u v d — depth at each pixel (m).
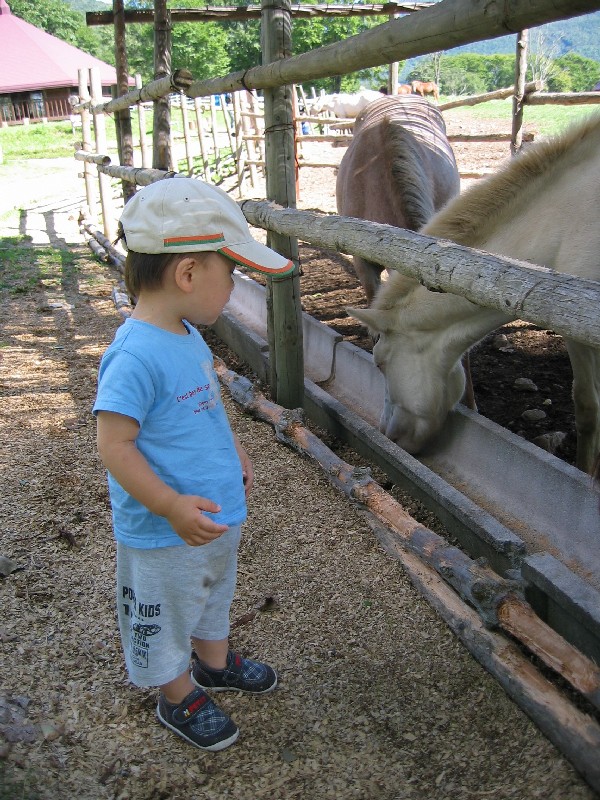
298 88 20.06
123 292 5.65
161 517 1.58
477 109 22.31
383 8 7.47
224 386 3.97
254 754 1.72
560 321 1.56
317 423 3.68
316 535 2.60
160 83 4.77
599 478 2.07
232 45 36.56
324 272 6.81
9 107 38.41
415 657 2.01
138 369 1.50
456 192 4.67
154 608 1.64
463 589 2.06
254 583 2.35
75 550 2.50
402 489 2.98
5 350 4.85
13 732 1.71
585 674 1.70
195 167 14.26
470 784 1.62
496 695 1.86
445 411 3.05
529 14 1.78
